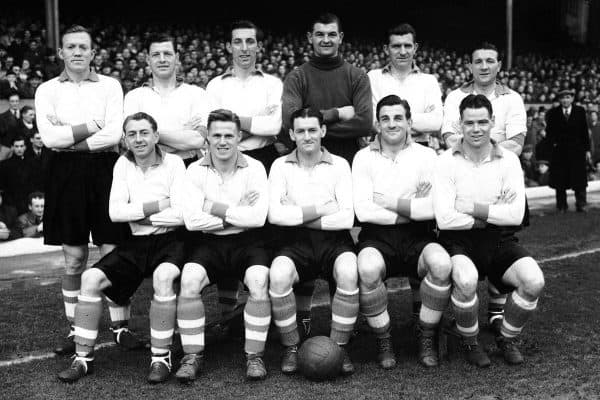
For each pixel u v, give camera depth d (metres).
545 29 32.28
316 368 3.71
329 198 4.23
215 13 27.27
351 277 3.87
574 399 3.46
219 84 4.87
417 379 3.76
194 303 3.84
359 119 4.69
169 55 4.52
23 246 7.52
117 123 4.38
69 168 4.32
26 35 15.75
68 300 4.40
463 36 31.92
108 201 4.36
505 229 4.40
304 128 4.10
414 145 4.30
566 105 10.29
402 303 5.36
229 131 4.02
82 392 3.62
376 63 20.69
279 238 4.29
